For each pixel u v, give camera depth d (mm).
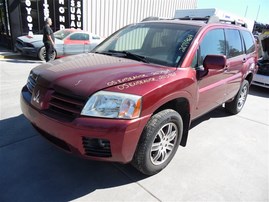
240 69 4629
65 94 2371
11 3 11203
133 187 2684
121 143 2287
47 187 2568
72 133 2262
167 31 3453
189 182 2846
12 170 2770
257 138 4199
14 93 5352
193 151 3541
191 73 3021
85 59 3092
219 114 5230
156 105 2488
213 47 3643
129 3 15211
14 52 11633
